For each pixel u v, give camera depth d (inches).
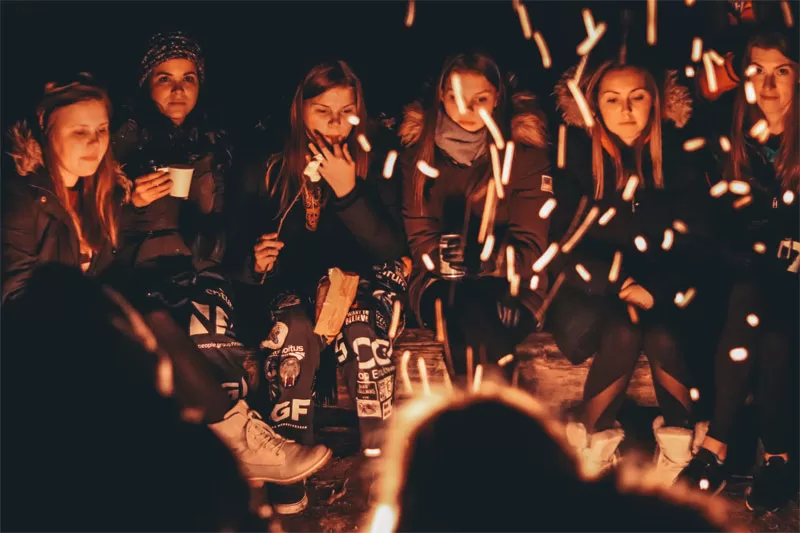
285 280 172.6
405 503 49.1
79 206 158.2
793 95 177.2
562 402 183.2
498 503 47.9
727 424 161.9
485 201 181.5
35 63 224.7
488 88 176.7
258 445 148.9
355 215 169.3
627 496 52.5
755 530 151.9
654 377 165.0
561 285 177.5
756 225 179.2
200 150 177.3
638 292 169.2
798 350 163.3
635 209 179.8
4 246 150.5
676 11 230.5
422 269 179.9
